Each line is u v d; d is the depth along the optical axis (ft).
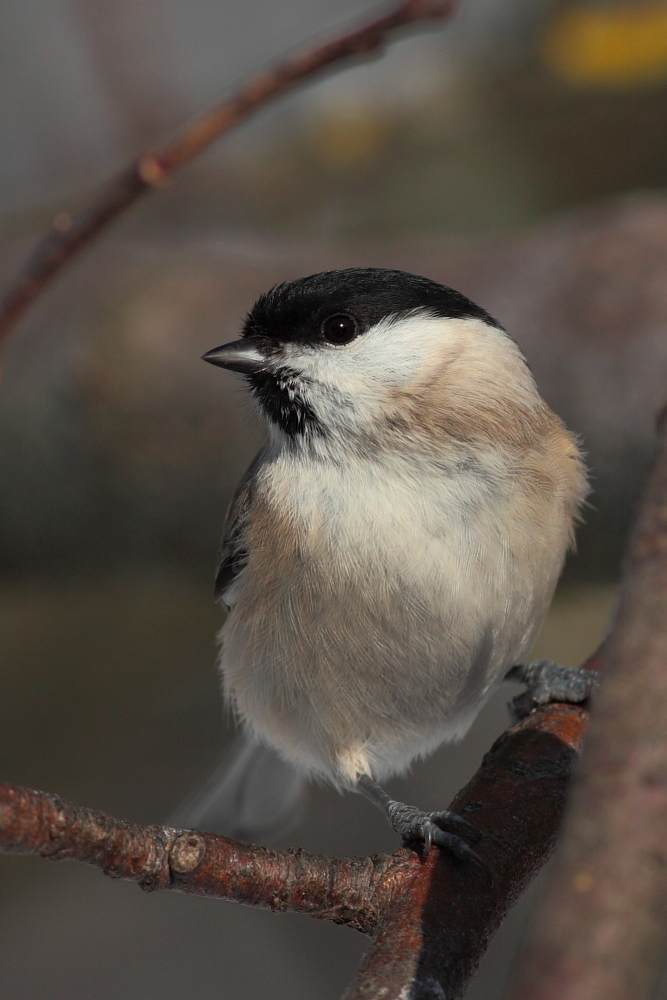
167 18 30.07
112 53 29.86
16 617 25.03
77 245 13.14
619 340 21.36
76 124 30.63
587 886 5.96
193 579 25.07
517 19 27.35
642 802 6.13
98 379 24.58
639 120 26.68
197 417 23.86
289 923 23.00
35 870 22.94
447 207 28.50
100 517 25.17
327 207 29.68
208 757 22.81
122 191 13.03
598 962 5.72
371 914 10.98
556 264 22.72
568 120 27.09
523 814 12.28
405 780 23.75
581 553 21.62
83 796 22.25
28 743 22.95
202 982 21.11
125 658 24.38
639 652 6.59
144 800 21.93
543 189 27.96
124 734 23.27
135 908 22.97
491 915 11.07
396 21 11.98
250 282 25.52
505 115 27.63
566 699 14.55
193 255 26.73
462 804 12.50
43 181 30.37
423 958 10.22
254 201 30.04
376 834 23.30
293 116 29.73
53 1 30.19
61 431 24.45
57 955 21.74
